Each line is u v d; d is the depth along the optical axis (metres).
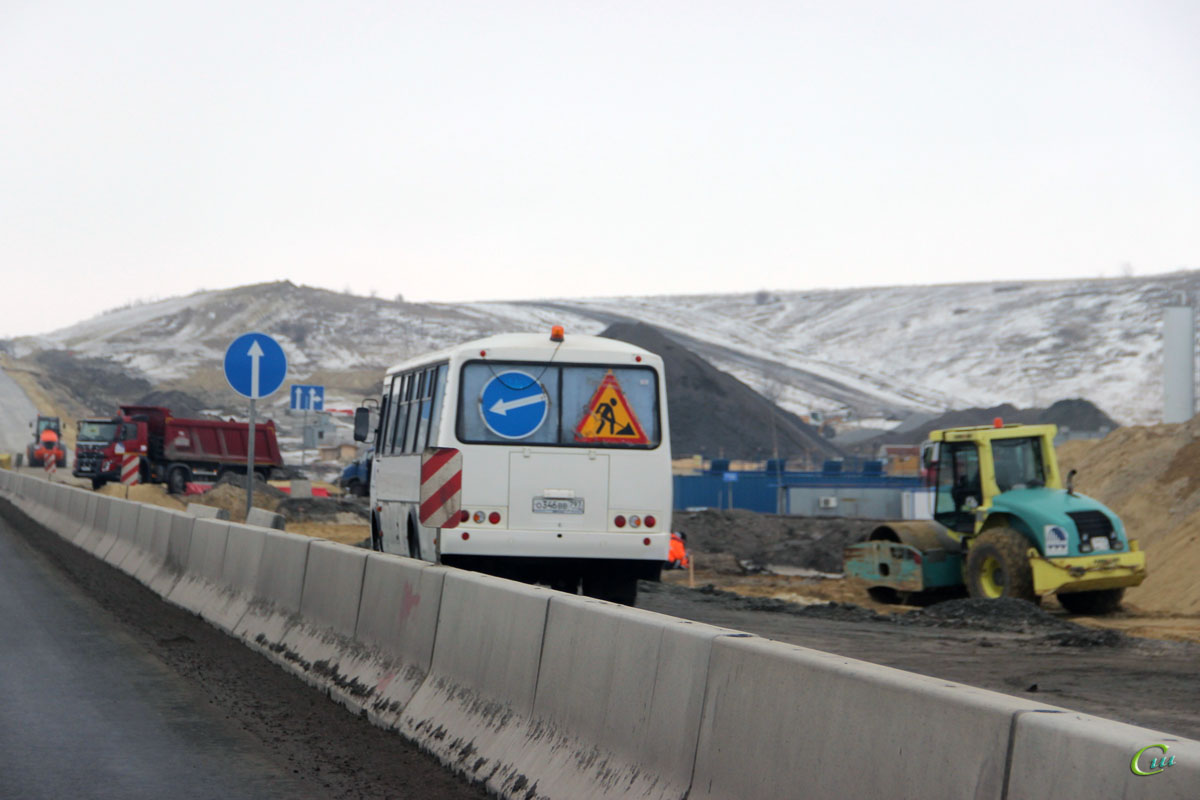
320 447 161.25
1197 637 23.92
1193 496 41.41
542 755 8.80
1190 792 4.24
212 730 11.55
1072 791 4.67
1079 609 30.88
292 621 15.60
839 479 93.62
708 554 54.09
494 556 21.47
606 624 8.46
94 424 73.88
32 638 17.31
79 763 10.21
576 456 21.81
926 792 5.39
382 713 11.68
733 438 192.38
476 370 21.73
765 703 6.64
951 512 32.06
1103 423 184.00
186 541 22.72
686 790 7.18
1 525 43.31
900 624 24.02
